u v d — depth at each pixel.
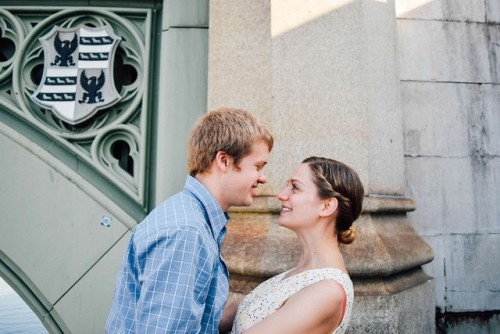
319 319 1.11
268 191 2.34
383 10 2.70
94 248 2.74
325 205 1.34
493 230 2.98
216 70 2.66
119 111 2.99
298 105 2.39
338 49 2.41
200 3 3.03
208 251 1.08
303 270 1.34
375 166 2.39
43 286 2.71
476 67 3.15
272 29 2.49
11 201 2.79
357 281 2.12
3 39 3.15
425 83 3.08
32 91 2.95
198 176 1.31
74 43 2.97
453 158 3.02
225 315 1.49
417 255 2.37
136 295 1.08
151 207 2.87
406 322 2.17
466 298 2.88
